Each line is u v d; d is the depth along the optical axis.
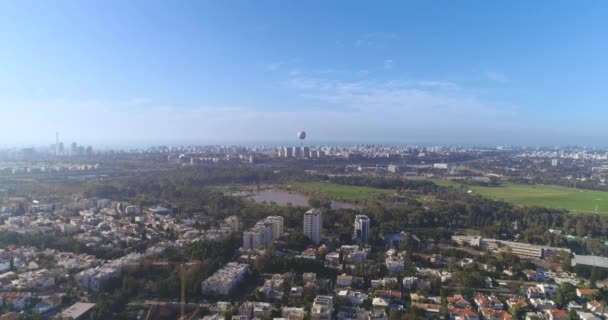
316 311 198.25
